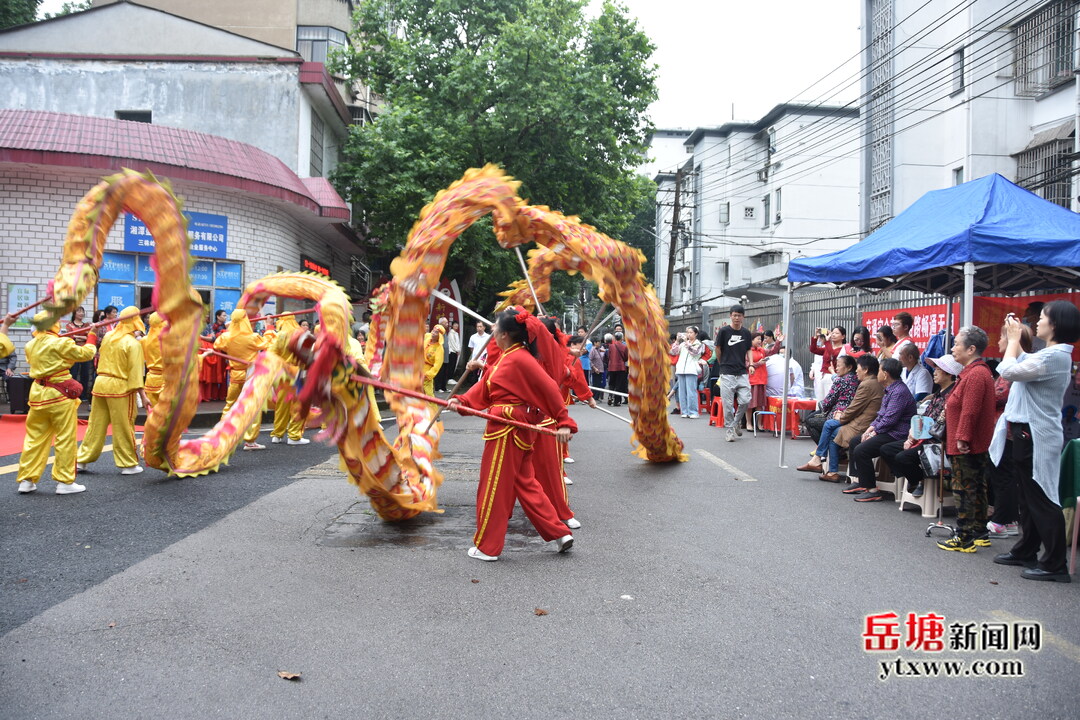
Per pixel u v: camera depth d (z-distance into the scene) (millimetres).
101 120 13695
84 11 18656
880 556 5277
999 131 18281
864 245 8750
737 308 11133
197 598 4258
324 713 3023
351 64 23078
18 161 12477
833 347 11180
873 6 22391
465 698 3158
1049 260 6809
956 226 7352
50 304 5781
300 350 5344
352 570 4805
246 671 3377
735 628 3949
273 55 18750
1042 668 3531
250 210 15602
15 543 5281
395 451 5945
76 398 6906
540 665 3480
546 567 4945
